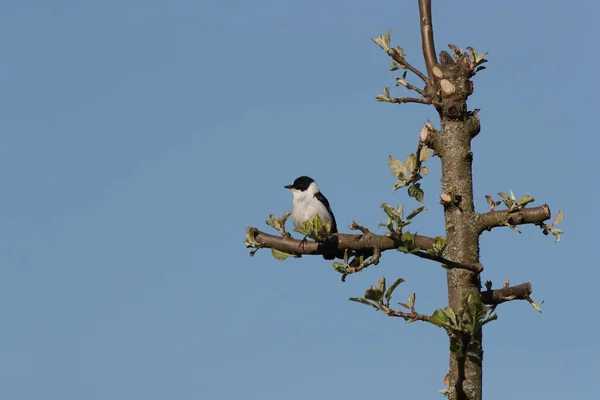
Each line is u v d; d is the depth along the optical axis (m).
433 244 10.48
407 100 11.65
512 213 11.04
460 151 11.20
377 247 11.45
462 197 11.09
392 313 10.38
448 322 10.07
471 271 10.70
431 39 11.93
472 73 11.48
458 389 10.23
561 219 11.01
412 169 11.20
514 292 11.14
